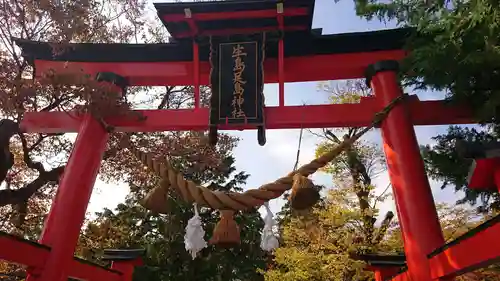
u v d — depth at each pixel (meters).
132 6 9.72
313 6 7.93
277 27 8.45
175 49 9.21
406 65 7.84
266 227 4.02
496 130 7.51
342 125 8.29
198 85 8.71
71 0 7.87
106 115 7.95
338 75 9.02
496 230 3.63
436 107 8.05
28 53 8.93
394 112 7.71
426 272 6.18
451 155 7.70
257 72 8.20
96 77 8.88
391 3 7.22
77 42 9.34
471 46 5.86
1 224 11.56
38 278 6.61
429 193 6.93
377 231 12.06
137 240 18.34
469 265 4.37
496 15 4.95
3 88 7.31
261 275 19.25
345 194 12.54
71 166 7.84
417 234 6.54
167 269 17.41
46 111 8.62
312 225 3.75
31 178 11.96
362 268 11.40
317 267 12.13
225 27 8.51
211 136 8.02
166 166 4.07
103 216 18.52
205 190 3.92
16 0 7.53
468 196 8.36
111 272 8.85
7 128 5.79
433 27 6.38
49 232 7.20
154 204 4.03
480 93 7.14
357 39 8.73
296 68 8.95
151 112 8.59
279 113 8.22
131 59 9.25
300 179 3.66
